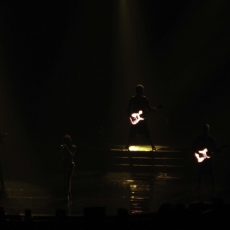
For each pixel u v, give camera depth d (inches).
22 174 721.0
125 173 718.5
